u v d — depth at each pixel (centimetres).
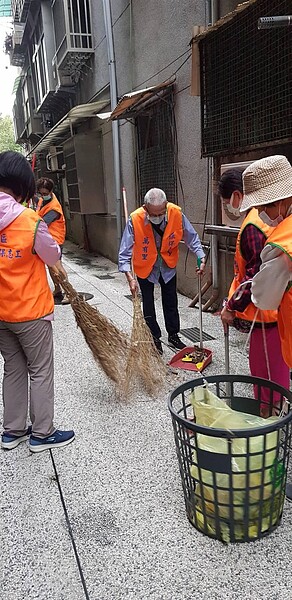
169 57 574
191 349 393
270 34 344
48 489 233
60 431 274
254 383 217
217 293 517
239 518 187
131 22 688
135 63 694
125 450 264
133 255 376
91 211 949
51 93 1215
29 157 1912
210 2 448
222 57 414
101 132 916
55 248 250
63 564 187
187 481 197
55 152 1329
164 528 203
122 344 334
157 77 618
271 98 355
